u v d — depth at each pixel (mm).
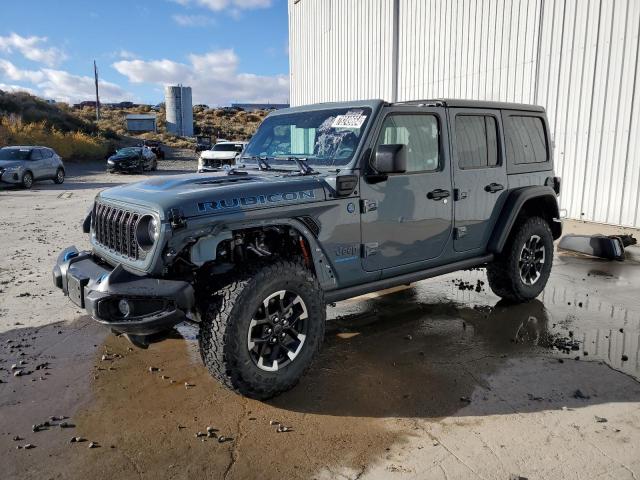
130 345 4625
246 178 3975
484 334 4836
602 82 9672
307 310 3729
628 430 3232
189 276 3521
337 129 4309
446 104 4664
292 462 2951
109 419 3418
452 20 13047
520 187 5367
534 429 3252
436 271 4750
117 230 3756
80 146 38750
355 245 4082
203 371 4117
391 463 2930
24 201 15336
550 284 6406
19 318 5293
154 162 31953
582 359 4273
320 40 19625
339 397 3689
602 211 9930
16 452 3059
